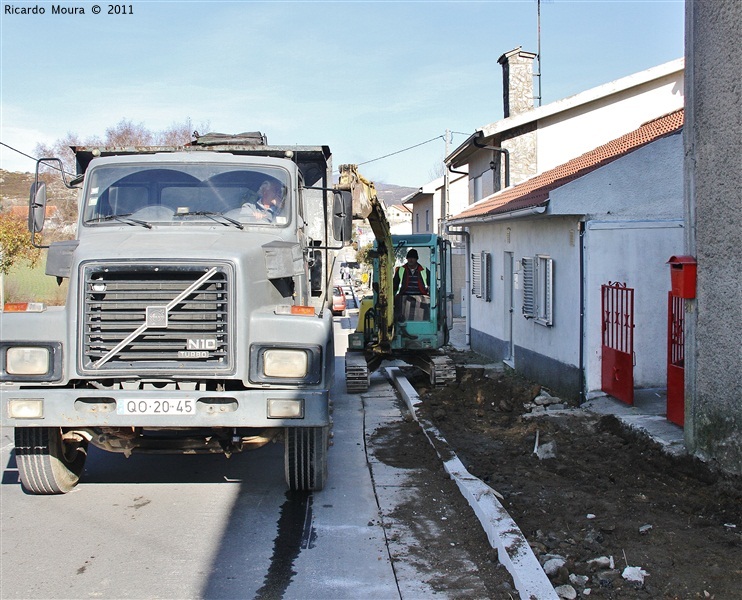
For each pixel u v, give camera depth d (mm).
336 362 18453
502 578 5078
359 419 10828
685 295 6980
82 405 5895
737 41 6348
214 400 5906
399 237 14133
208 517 6531
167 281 5934
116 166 7508
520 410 11086
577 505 6316
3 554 5676
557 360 11766
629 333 10039
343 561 5539
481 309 18125
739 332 6391
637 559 5125
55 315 5953
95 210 7324
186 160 7562
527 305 13414
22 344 5910
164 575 5293
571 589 4641
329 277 9414
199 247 6125
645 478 7078
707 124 6781
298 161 9266
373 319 14000
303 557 5621
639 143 12117
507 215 12359
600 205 10555
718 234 6633
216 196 7426
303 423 5906
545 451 8102
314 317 6098
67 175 7984
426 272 14250
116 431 6520
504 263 15664
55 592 5004
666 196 10562
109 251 6000
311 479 7004
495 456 8344
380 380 14617
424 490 7254
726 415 6566
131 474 7934
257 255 6398
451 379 13547
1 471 8109
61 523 6363
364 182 11250
